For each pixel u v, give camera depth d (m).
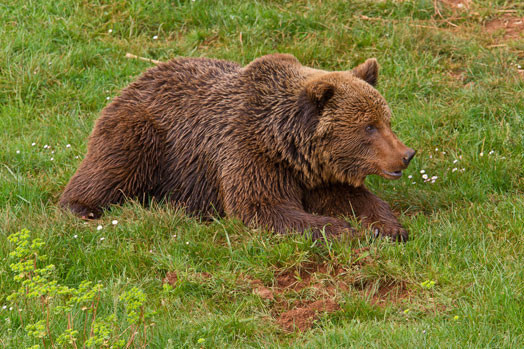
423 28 17.23
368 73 11.41
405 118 14.52
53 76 16.02
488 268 9.59
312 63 16.42
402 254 9.97
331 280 9.69
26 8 18.08
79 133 14.48
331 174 11.07
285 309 9.33
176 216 11.17
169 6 18.55
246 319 8.85
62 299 9.23
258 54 16.70
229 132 11.30
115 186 11.78
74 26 17.55
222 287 9.56
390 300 9.43
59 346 8.13
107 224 11.10
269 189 10.95
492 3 18.56
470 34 17.27
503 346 7.95
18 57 16.33
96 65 16.75
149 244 10.67
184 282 9.60
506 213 10.97
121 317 8.83
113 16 18.03
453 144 13.55
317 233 10.53
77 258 10.20
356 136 10.57
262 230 10.70
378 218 11.10
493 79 15.38
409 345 7.91
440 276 9.45
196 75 12.12
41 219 11.09
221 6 18.38
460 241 10.23
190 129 11.70
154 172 11.95
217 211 11.61
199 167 11.62
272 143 10.99
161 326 8.56
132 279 9.76
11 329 8.46
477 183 12.14
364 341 8.13
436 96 15.46
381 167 10.52
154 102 12.01
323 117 10.66
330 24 17.62
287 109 10.97
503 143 13.23
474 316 8.48
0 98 15.66
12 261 9.88
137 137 11.78
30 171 13.37
